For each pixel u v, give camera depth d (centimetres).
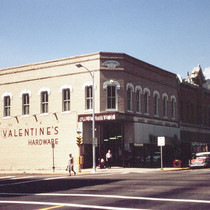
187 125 4825
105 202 1228
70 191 1619
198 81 5303
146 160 3822
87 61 3556
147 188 1595
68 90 3688
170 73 4472
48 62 3812
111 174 2670
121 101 3509
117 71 3528
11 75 4066
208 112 5578
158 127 4050
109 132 3684
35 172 3353
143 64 3912
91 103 3538
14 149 3978
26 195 1560
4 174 3334
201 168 3616
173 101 4519
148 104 3956
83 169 3422
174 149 3984
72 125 3594
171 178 2042
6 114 4100
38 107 3847
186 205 1120
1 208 1195
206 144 5422
